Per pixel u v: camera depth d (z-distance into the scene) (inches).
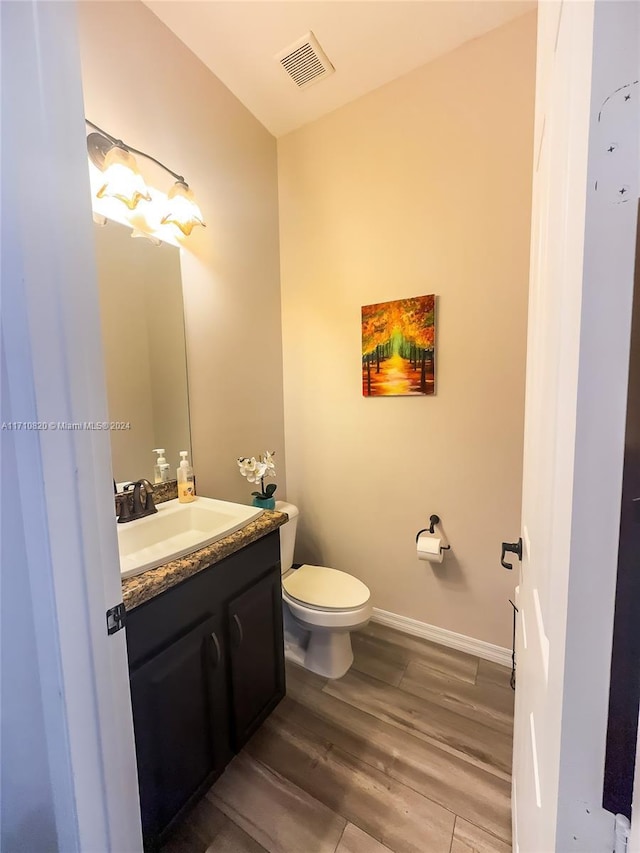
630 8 11.6
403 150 67.4
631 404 12.3
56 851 26.0
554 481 18.1
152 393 57.2
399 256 69.8
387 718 56.0
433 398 69.4
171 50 57.3
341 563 84.2
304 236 80.7
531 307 33.5
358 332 75.9
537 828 20.0
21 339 21.4
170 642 38.1
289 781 46.6
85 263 23.6
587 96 12.8
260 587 51.8
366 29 57.6
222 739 45.8
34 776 25.6
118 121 50.4
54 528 22.6
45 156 21.2
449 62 61.7
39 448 21.9
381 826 41.5
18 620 24.4
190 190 56.9
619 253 12.2
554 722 15.8
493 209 60.9
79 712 24.3
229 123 69.1
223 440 70.9
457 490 69.1
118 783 27.1
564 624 14.4
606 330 12.6
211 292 67.2
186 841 40.3
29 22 20.4
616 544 12.8
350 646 68.7
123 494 50.1
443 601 72.7
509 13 55.6
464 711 57.1
